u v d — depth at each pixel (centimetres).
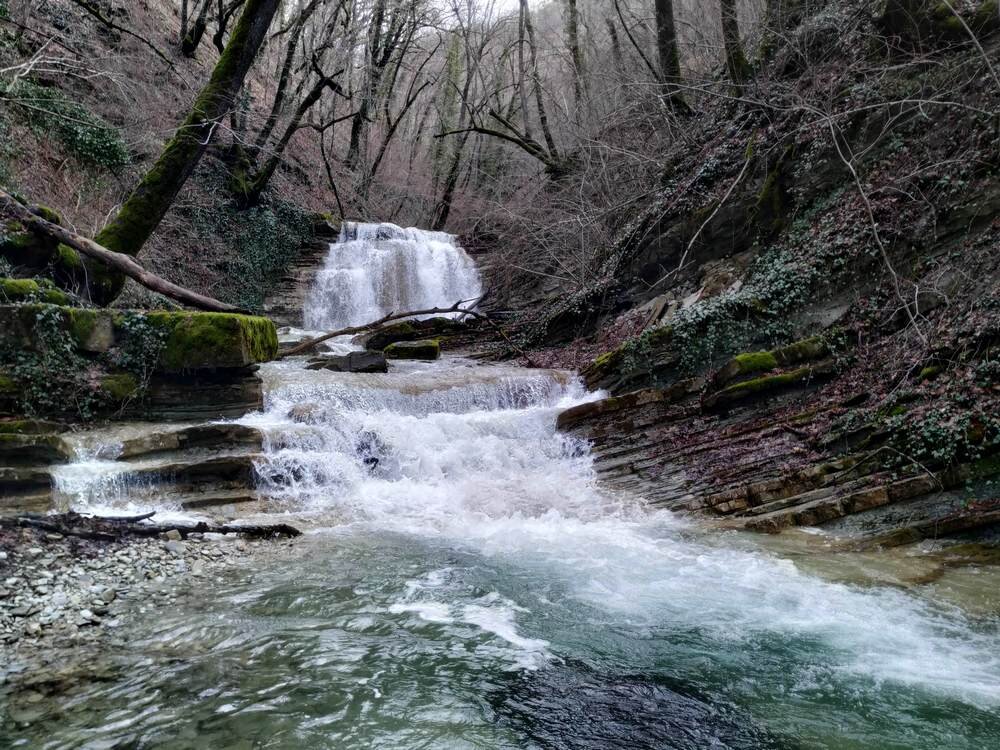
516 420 1162
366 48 2756
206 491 863
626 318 1584
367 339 1856
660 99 1814
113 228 1253
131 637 509
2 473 752
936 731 409
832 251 1157
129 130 1775
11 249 1057
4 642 489
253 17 1317
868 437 854
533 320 1892
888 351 988
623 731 407
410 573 666
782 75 1534
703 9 2230
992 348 808
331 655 489
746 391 1042
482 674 471
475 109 2805
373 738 390
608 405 1145
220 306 1220
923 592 618
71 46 1628
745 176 1449
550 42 2822
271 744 380
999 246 927
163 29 2217
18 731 385
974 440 747
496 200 2603
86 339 958
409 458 1009
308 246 2347
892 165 1155
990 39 1115
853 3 1394
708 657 504
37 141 1502
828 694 452
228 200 2128
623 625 559
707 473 952
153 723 397
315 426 1008
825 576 665
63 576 600
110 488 809
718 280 1390
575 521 859
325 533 785
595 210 1841
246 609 566
